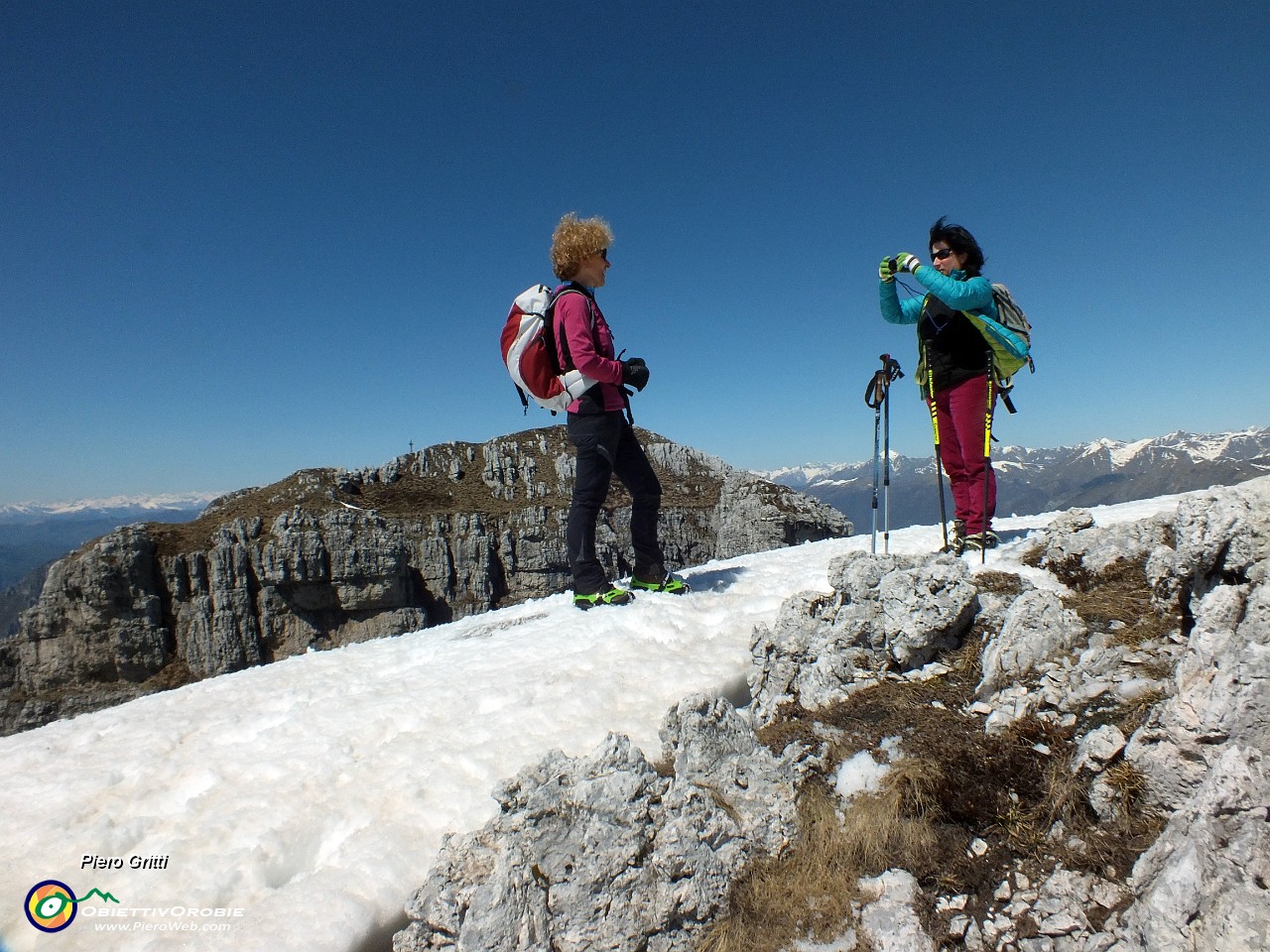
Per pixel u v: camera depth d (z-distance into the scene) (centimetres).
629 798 388
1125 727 360
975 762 389
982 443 737
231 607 13512
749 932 356
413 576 15300
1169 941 272
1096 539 586
